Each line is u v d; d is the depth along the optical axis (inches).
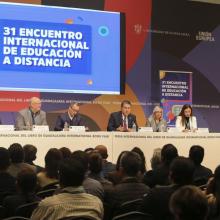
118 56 341.1
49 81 321.4
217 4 378.0
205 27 373.4
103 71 336.2
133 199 120.3
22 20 316.2
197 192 59.9
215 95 374.3
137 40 350.3
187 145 264.1
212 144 269.7
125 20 345.1
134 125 286.4
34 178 111.1
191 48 368.2
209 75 373.1
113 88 339.0
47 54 321.7
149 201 105.2
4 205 110.0
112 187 129.6
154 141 257.8
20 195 111.0
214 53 375.9
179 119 291.0
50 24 323.6
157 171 146.6
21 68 314.0
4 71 309.4
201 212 58.6
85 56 331.6
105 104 336.5
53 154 138.9
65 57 326.0
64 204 92.1
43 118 269.1
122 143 251.1
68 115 279.1
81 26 331.6
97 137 245.1
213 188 94.3
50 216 91.4
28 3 318.3
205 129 281.1
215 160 269.9
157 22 357.7
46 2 323.3
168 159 153.8
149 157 255.9
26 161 168.9
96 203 95.3
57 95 323.3
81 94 329.7
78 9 331.6
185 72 364.8
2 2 311.1
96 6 337.4
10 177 130.8
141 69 350.6
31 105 267.4
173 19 362.9
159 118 291.0
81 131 241.8
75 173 95.0
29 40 317.4
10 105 310.2
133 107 346.6
